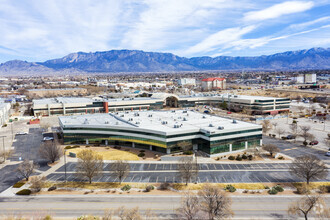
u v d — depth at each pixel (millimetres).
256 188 75188
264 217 59844
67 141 124938
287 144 121500
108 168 92250
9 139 135500
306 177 77125
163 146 105875
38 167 88688
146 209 63469
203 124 120000
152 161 99188
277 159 100750
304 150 112062
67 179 83375
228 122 123875
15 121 185875
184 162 80562
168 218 59219
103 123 128000
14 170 92062
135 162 98250
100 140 123688
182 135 107750
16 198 70438
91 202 67750
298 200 67250
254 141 114438
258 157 103250
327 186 74375
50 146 99938
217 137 104500
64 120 136750
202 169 90875
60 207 65312
